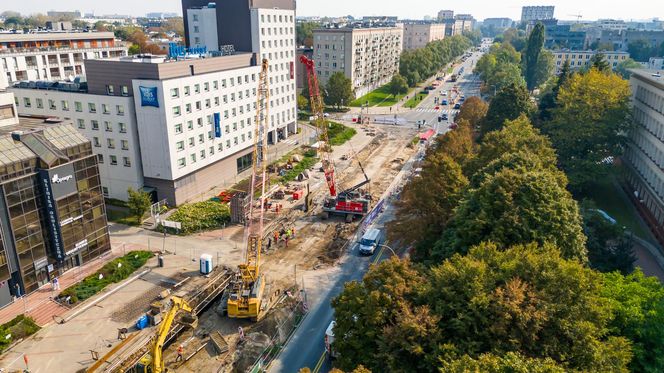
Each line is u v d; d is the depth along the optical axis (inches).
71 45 6250.0
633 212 3609.7
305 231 3267.7
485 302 1477.6
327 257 2896.2
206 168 3863.2
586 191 3991.1
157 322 2192.4
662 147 3243.1
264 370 1934.1
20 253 2332.7
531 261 1625.2
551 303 1487.5
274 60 4972.9
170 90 3314.5
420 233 2458.2
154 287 2513.5
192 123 3592.5
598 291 1630.2
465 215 2183.8
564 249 2017.7
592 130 3754.9
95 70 3459.6
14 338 2065.7
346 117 7057.1
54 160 2417.6
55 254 2534.5
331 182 3732.8
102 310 2310.5
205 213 3351.4
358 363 1560.0
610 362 1419.8
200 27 4790.8
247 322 2265.0
